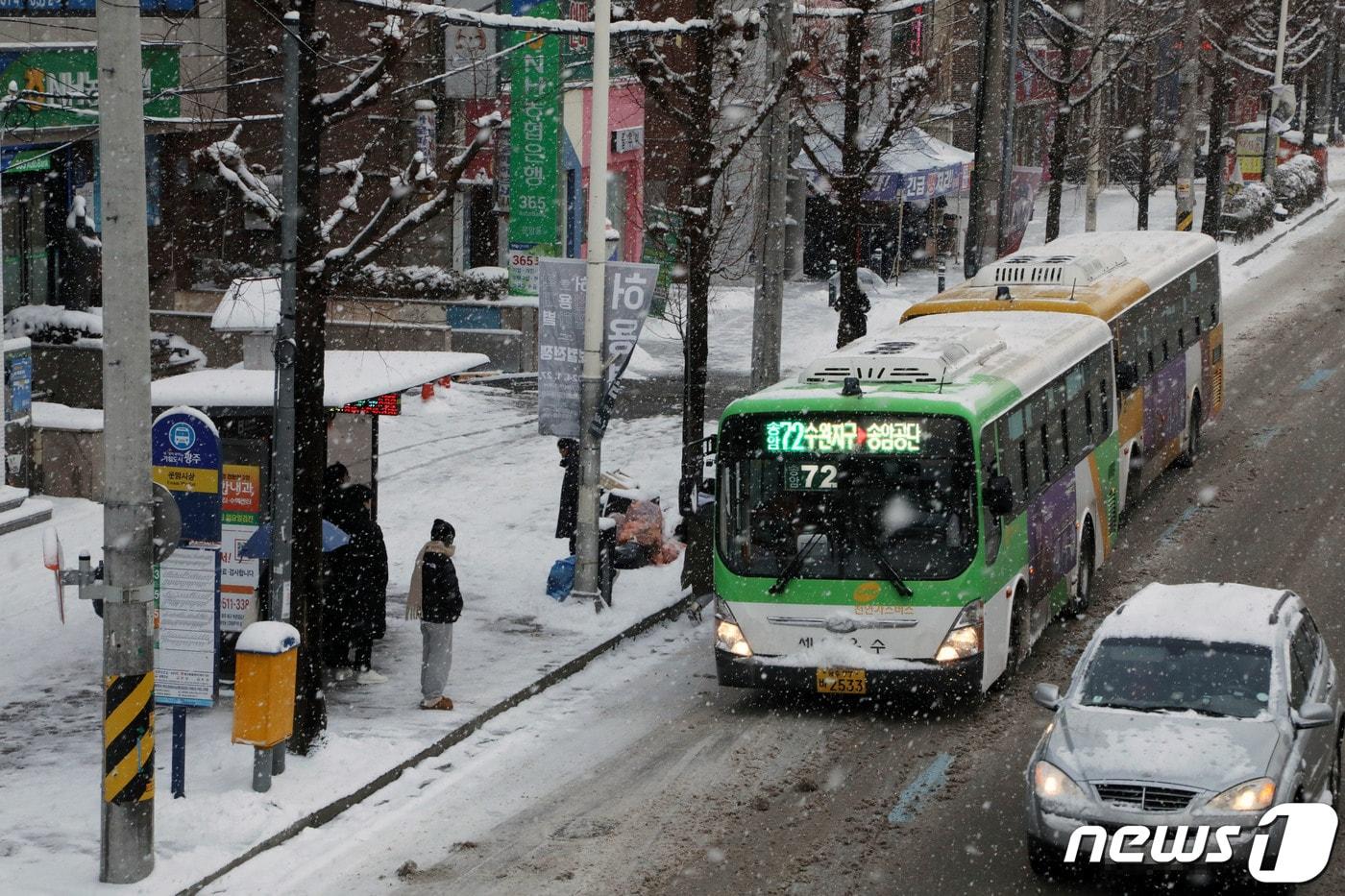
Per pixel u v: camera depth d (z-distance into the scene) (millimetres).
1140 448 37656
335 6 52062
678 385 53094
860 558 24516
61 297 48250
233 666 25344
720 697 26234
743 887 18641
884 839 20125
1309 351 58156
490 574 32469
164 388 25359
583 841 20078
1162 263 41469
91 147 47562
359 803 21328
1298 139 104438
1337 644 28062
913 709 25578
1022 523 26953
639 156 66562
